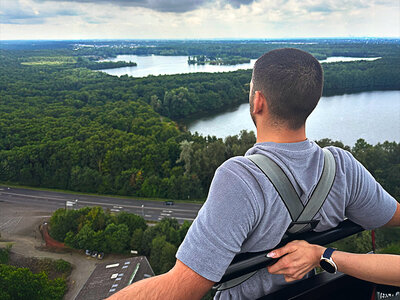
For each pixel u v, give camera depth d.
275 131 1.74
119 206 42.44
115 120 74.69
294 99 1.63
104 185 47.06
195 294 1.44
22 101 105.69
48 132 66.62
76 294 25.95
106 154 49.91
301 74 1.61
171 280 1.41
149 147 51.06
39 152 52.28
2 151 54.78
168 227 30.28
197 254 1.45
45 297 24.36
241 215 1.49
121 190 45.78
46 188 49.19
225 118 87.50
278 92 1.63
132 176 45.84
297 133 1.75
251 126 78.31
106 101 104.69
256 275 1.86
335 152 1.87
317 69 1.68
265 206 1.56
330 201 1.77
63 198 45.69
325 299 2.03
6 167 51.00
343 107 77.25
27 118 83.38
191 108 94.12
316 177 1.70
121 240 30.42
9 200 44.91
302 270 1.69
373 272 1.58
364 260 1.62
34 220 39.22
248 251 1.68
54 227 34.28
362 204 1.91
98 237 30.89
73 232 33.47
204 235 1.46
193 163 45.06
